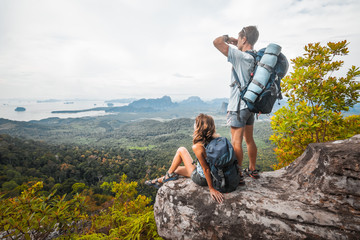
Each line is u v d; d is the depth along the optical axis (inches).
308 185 73.0
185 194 81.1
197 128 72.8
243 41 75.6
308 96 139.3
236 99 74.5
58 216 81.4
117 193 162.2
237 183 73.9
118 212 118.0
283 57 67.6
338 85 132.7
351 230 57.0
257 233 64.8
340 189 62.9
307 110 131.1
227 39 77.9
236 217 68.8
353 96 129.7
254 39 74.0
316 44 136.9
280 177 87.6
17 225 73.2
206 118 72.5
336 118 129.5
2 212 76.2
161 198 86.8
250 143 87.5
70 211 89.0
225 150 67.7
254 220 66.4
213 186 74.0
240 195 75.4
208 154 68.5
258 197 73.2
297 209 64.9
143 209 146.8
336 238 57.2
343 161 64.3
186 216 76.8
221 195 74.3
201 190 81.2
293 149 162.1
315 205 64.9
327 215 61.4
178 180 92.3
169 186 88.0
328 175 66.9
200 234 73.8
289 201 69.1
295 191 74.0
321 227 59.7
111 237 92.6
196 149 71.6
